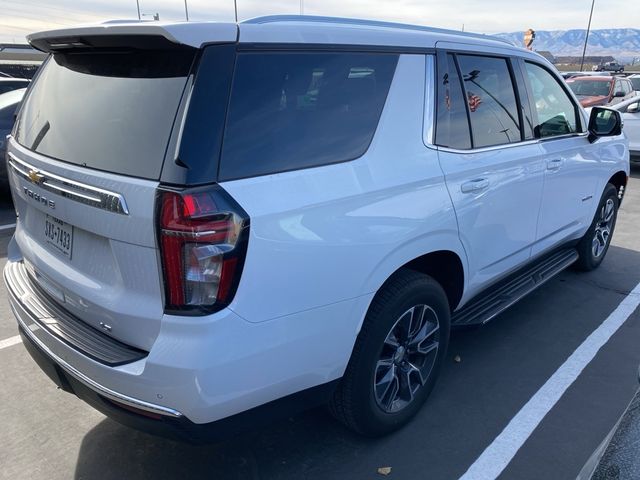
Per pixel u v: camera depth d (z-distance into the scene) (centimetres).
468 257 309
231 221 191
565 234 438
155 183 190
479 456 274
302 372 224
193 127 190
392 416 281
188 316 192
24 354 369
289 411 230
